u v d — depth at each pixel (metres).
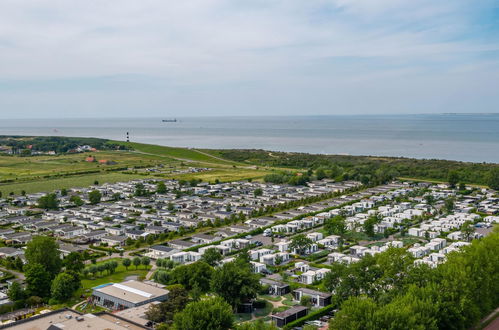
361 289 140.75
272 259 194.62
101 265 177.75
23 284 164.88
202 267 159.50
